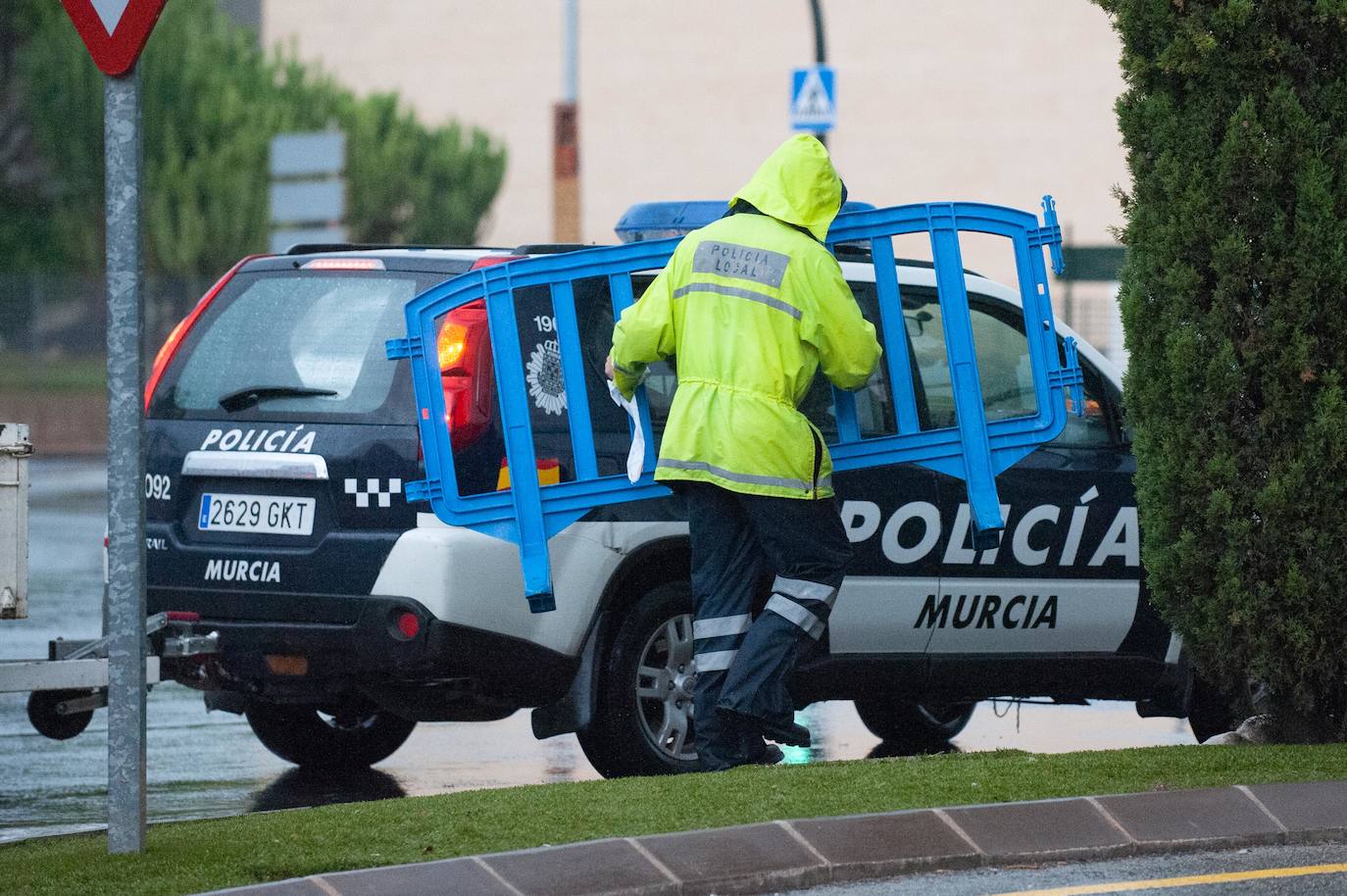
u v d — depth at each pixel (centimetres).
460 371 2309
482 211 14912
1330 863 1856
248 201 13438
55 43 13950
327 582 2325
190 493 2447
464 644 2295
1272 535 2309
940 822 1880
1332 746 2295
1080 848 1867
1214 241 2314
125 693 1792
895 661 2592
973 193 17600
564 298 2350
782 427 2225
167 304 11919
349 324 2425
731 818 1902
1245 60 2295
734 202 2298
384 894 1661
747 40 18675
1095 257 7781
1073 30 17362
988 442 2414
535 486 2306
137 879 1716
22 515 2008
